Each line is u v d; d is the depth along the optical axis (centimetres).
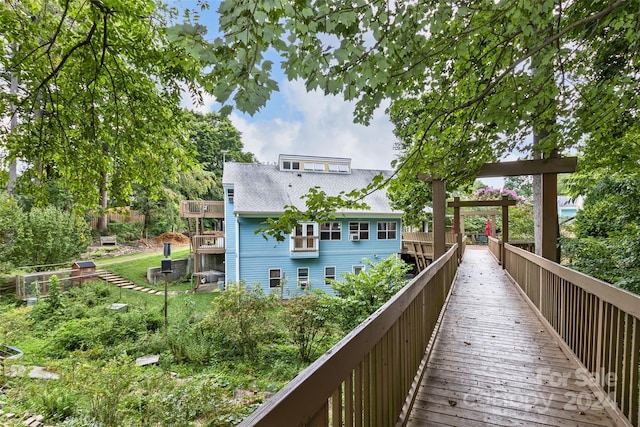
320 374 86
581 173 497
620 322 189
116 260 1549
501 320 404
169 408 382
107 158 374
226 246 1290
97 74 291
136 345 691
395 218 1423
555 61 265
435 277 349
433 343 309
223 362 657
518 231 1617
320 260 1317
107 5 246
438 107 302
